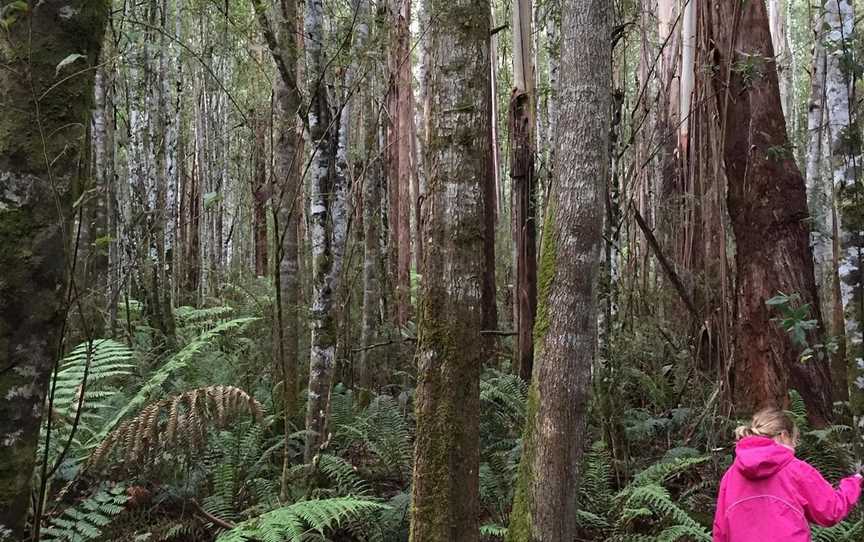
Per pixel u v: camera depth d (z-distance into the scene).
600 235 3.25
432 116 2.94
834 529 3.99
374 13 6.49
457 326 2.89
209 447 4.49
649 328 7.70
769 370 5.96
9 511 1.90
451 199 2.89
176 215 11.55
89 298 5.24
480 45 2.92
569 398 3.19
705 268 6.86
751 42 6.24
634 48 11.75
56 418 3.67
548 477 3.21
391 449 5.13
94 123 6.80
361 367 7.10
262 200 7.10
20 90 1.86
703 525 4.43
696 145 7.69
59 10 1.91
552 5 6.44
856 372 3.93
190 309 8.42
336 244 5.00
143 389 4.24
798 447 4.95
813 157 7.61
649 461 5.61
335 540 4.09
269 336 7.08
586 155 3.19
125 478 3.99
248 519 3.69
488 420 6.02
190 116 15.19
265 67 8.26
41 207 1.91
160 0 8.66
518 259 7.24
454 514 2.86
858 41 4.84
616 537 4.13
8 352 1.88
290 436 4.91
